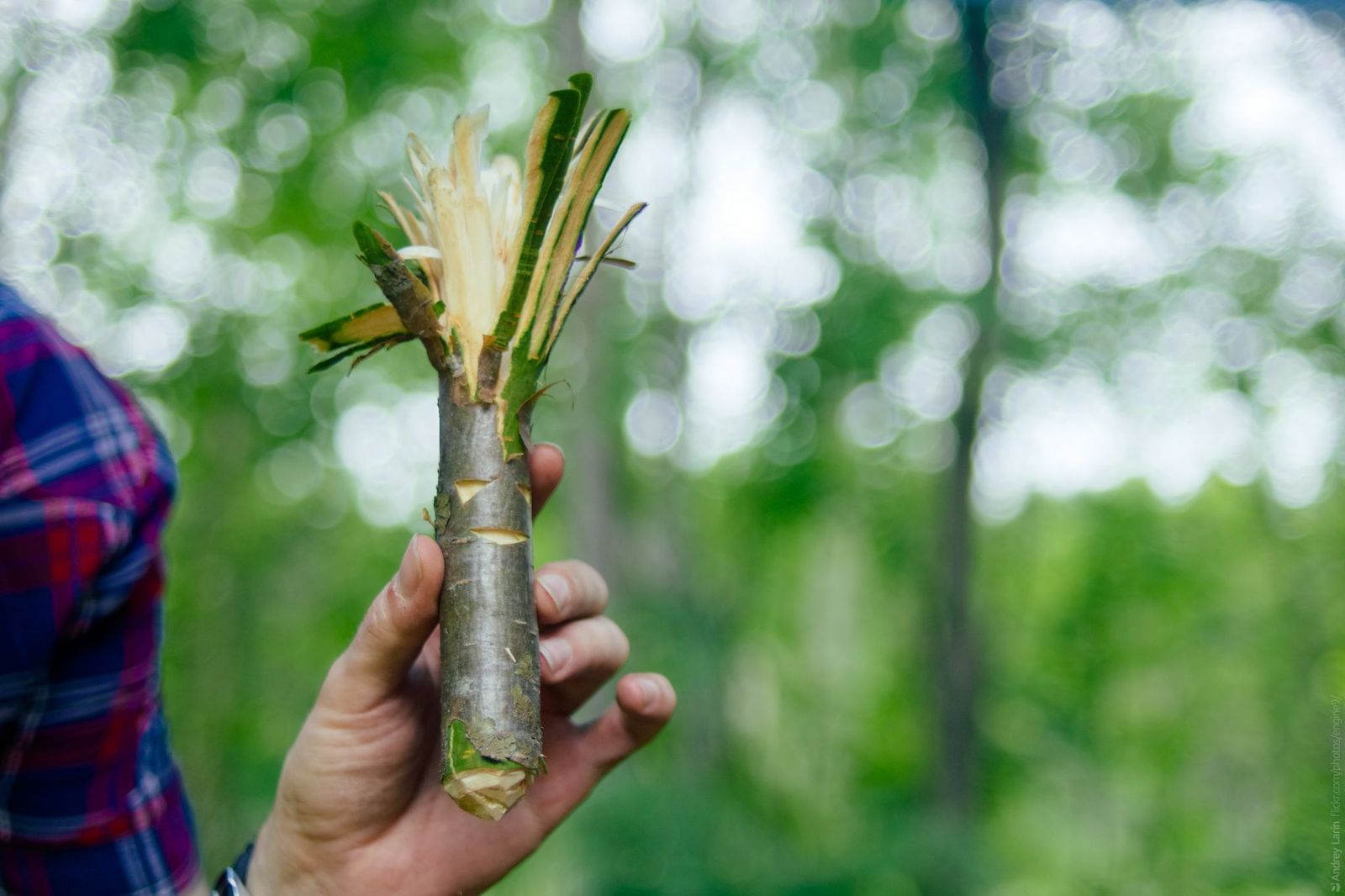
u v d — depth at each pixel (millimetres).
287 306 14219
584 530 11656
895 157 14047
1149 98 13570
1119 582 17812
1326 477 16422
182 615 15133
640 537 14406
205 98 12172
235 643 16016
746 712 18766
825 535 19203
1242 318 14734
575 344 11891
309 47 11867
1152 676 18484
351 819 1326
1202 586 17797
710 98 14273
